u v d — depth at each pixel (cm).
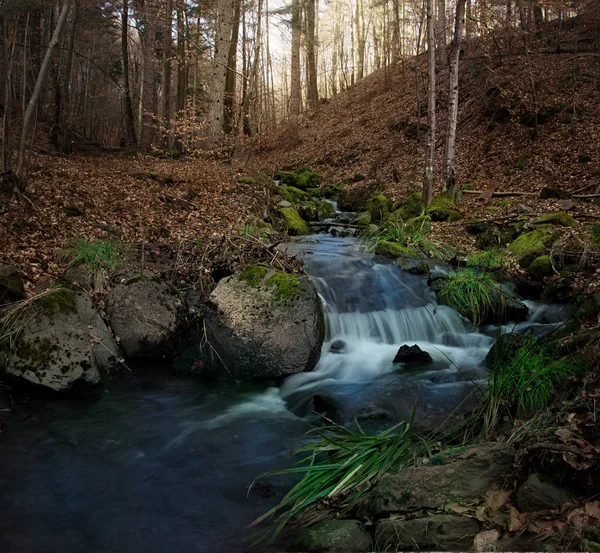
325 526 321
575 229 984
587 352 451
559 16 2066
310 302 646
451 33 2645
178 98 2481
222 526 355
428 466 346
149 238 929
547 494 303
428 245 1001
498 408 456
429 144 1343
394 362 656
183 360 636
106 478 414
